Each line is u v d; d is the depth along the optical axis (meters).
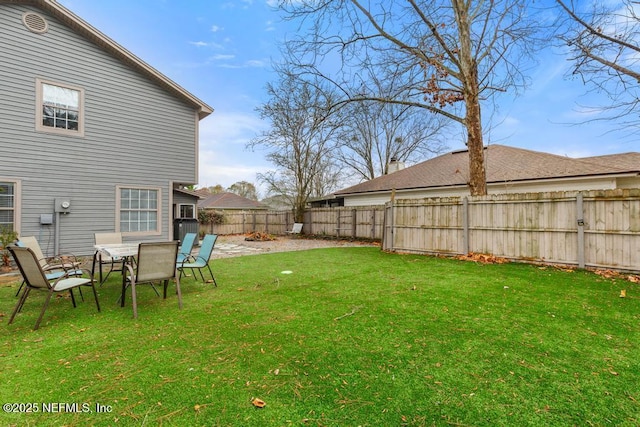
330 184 23.14
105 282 5.56
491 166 13.25
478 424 1.76
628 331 3.02
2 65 7.01
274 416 1.84
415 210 8.70
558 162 11.81
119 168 8.79
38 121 7.47
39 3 7.41
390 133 23.31
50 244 7.63
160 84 9.59
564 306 3.80
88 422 1.81
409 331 3.08
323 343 2.82
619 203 5.59
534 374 2.27
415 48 8.25
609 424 1.74
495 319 3.38
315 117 11.22
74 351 2.73
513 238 6.87
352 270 6.34
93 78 8.32
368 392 2.08
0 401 2.01
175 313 3.74
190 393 2.08
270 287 4.97
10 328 3.29
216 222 18.83
